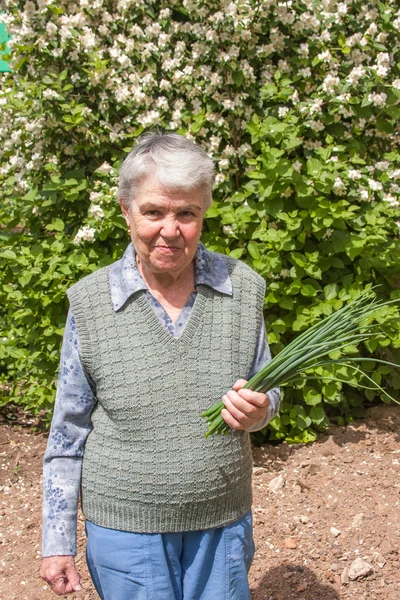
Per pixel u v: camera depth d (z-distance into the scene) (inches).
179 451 79.0
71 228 178.2
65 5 169.8
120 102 164.6
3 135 177.0
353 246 159.2
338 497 147.6
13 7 165.8
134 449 79.4
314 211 157.2
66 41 162.4
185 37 169.0
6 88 180.5
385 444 165.2
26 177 176.2
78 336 80.7
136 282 80.1
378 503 144.6
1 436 179.9
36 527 145.9
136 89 164.9
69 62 167.9
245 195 161.6
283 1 165.2
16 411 195.6
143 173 76.5
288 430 172.7
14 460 169.5
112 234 162.7
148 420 78.8
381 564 128.0
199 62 167.8
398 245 165.9
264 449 166.1
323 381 161.8
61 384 82.4
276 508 145.3
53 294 161.5
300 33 167.3
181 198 76.6
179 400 79.0
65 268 159.0
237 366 82.0
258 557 131.9
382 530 136.3
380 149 179.9
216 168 167.3
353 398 179.3
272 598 122.0
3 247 173.6
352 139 169.2
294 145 156.4
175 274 80.7
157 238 77.5
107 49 170.2
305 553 132.0
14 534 143.6
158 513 79.7
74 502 82.1
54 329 160.1
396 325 160.6
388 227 169.0
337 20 165.0
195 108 168.6
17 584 130.1
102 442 81.1
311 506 145.4
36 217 177.5
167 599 80.4
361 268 168.1
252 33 166.6
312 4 163.9
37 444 177.2
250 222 161.8
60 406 82.2
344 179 163.6
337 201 169.5
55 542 80.8
